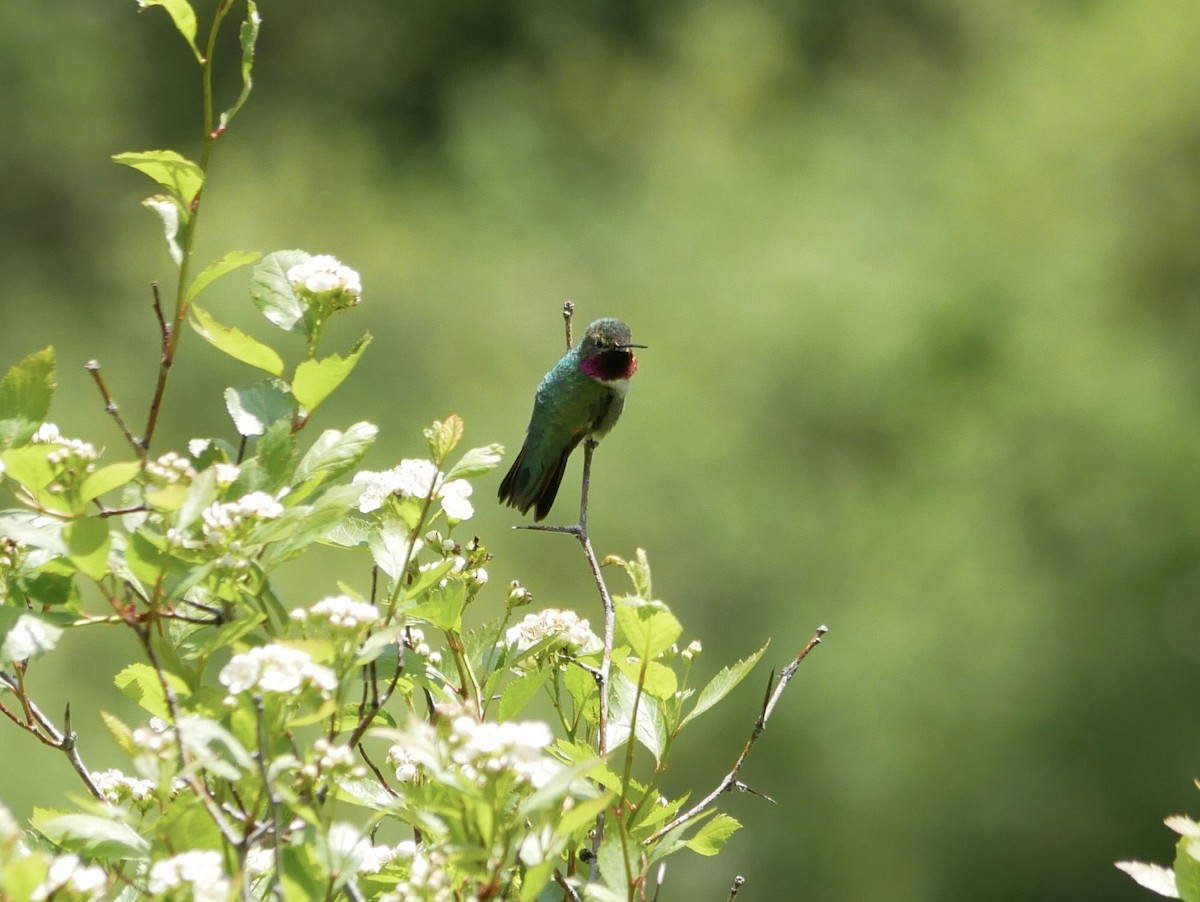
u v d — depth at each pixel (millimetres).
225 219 28500
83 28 32562
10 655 2447
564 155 31766
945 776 20688
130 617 2521
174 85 34000
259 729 2221
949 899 20594
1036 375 23422
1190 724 21375
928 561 22000
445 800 2457
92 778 2852
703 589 22406
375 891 2713
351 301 2943
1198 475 22422
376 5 35750
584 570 21641
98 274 30016
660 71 33938
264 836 2316
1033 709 21109
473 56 35938
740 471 22891
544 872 2242
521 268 27391
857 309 24000
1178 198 25750
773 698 2961
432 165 34000
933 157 28219
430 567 2791
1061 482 22828
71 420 23031
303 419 2914
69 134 31438
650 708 3014
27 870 1982
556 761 2746
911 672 20938
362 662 2465
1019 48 31484
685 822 2785
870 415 23844
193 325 2848
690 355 24312
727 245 26750
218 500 2734
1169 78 25828
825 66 34375
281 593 2830
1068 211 25391
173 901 2105
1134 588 21984
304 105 34719
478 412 24797
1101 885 20750
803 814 20672
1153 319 25188
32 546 2670
